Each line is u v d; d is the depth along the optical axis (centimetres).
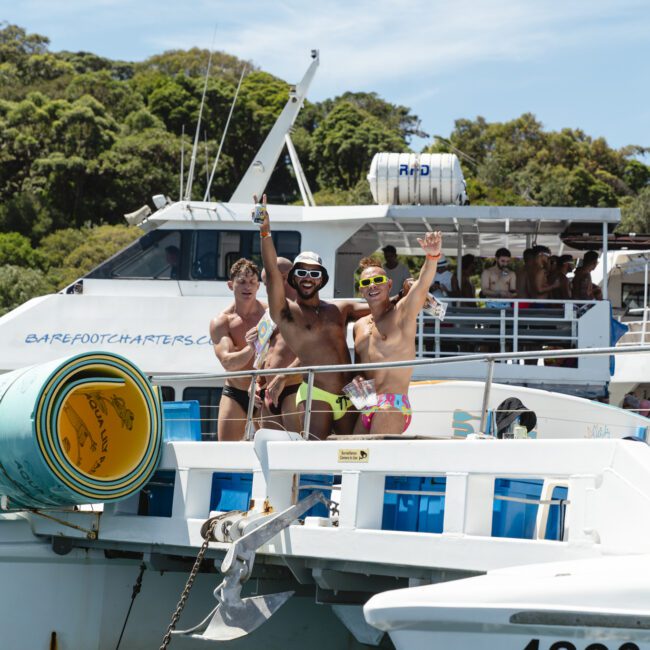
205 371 1129
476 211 1169
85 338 1158
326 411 762
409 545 611
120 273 1202
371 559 628
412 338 734
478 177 5841
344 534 646
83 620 853
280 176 6153
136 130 6272
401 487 661
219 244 1195
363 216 1175
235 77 7988
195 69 8312
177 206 1195
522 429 703
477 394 1016
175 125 6462
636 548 523
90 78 6819
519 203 5353
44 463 718
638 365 1371
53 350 1162
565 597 488
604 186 5766
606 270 1143
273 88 6800
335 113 6284
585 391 1099
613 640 482
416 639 517
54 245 4991
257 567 770
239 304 884
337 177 6028
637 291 1730
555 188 5616
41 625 834
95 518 801
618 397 1427
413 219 1200
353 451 654
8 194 5725
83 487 732
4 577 823
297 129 6388
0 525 830
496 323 1123
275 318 771
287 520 675
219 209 1191
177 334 1144
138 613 874
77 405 799
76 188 5638
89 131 5816
